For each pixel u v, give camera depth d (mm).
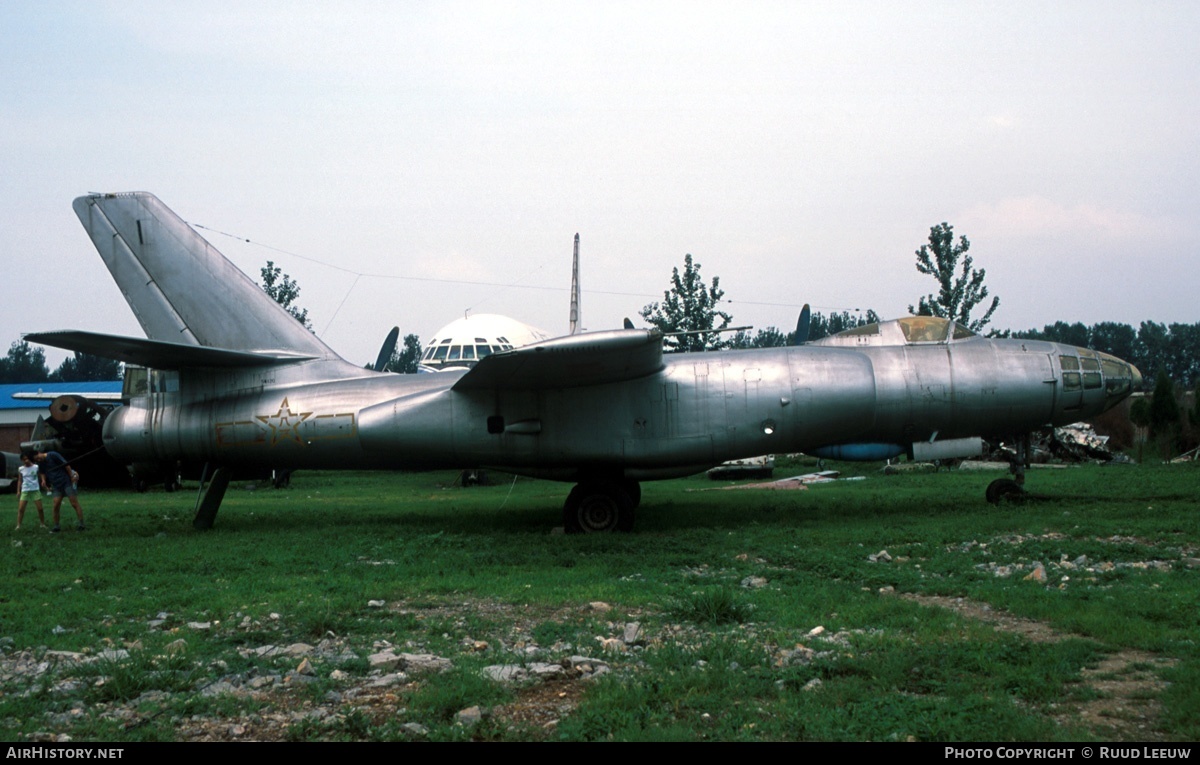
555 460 14477
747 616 7547
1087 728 4758
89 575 10375
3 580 10234
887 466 28547
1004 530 12477
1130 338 96562
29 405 47312
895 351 15492
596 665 6105
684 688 5523
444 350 30641
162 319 15648
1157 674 5656
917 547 11125
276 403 15250
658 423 14281
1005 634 6715
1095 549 10312
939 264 37719
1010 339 16016
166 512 19422
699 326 37969
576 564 10875
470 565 10883
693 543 12227
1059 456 31703
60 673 6195
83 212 15711
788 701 5250
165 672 5957
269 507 20438
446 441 14484
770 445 14398
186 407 15719
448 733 4836
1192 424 34125
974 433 15695
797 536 12484
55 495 15609
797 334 18328
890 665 5785
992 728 4723
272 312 15828
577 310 31078
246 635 7125
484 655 6504
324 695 5598
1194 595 7785
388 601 8727
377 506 20078
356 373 15781
